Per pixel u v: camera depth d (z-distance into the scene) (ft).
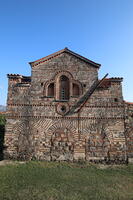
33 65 53.21
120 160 46.32
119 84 51.31
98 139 47.91
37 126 49.08
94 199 24.47
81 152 47.14
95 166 43.50
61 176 34.58
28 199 24.04
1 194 25.53
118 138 47.83
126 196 25.95
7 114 49.93
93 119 49.14
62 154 47.19
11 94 51.42
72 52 53.78
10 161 45.68
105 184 30.94
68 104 50.24
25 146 47.98
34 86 51.83
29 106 50.39
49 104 50.34
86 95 50.75
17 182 30.48
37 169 39.06
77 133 48.37
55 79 52.21
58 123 49.14
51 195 25.45
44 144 48.03
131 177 35.60
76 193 26.40
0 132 57.77
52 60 53.78
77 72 52.42
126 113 49.34
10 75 52.60
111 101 50.11
